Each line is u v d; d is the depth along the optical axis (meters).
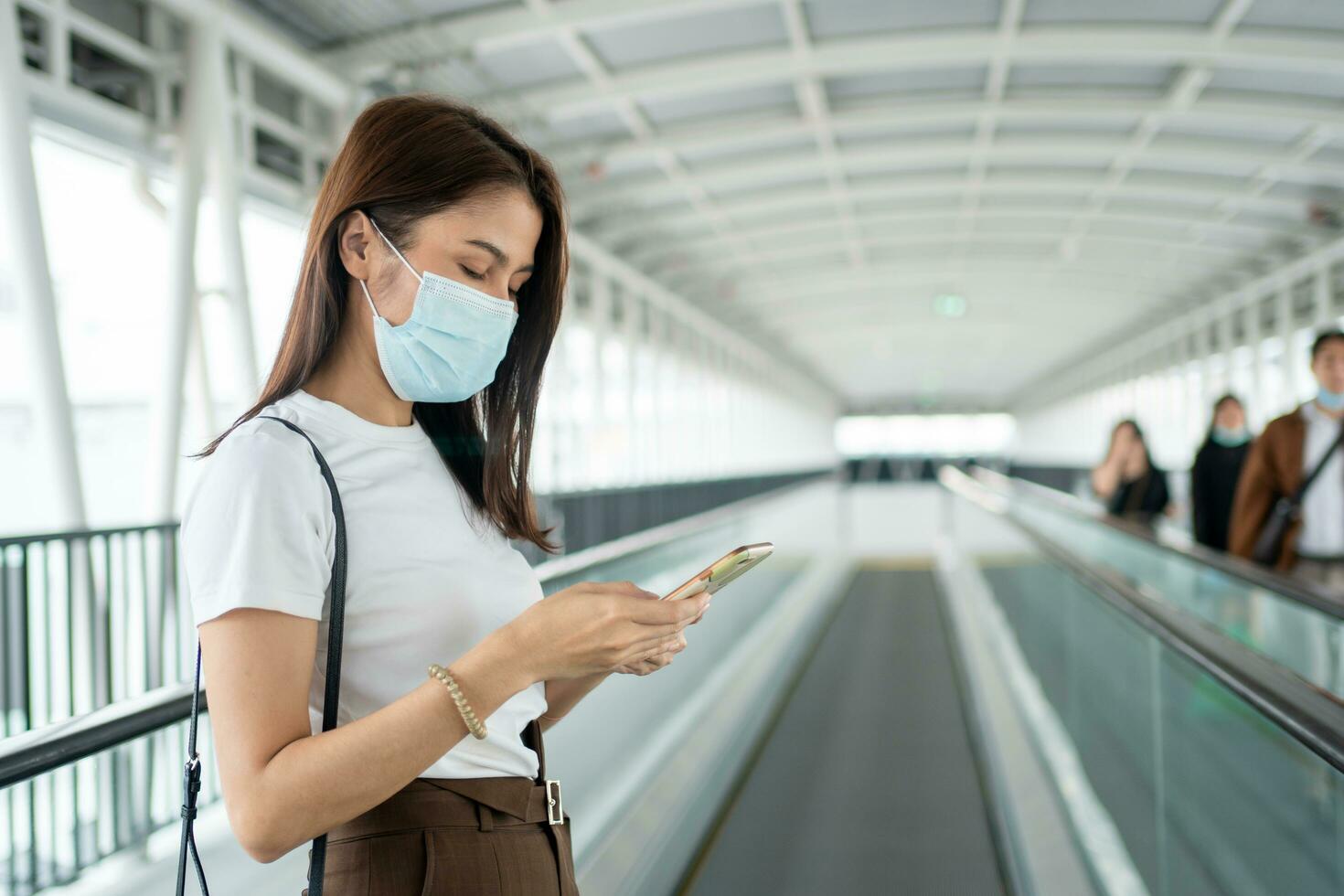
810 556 11.53
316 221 1.04
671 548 4.61
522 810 1.03
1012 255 18.03
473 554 1.04
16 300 5.43
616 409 17.33
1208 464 5.88
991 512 8.12
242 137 7.67
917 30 8.91
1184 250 16.44
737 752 4.89
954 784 4.71
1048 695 5.16
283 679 0.85
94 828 1.49
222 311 7.59
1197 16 8.58
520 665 0.87
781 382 34.78
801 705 6.20
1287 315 15.65
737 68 9.22
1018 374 37.84
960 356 31.86
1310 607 3.16
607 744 3.26
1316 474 4.38
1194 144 11.56
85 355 6.61
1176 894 2.71
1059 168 12.95
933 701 6.26
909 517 17.64
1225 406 5.85
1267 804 2.10
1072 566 3.89
